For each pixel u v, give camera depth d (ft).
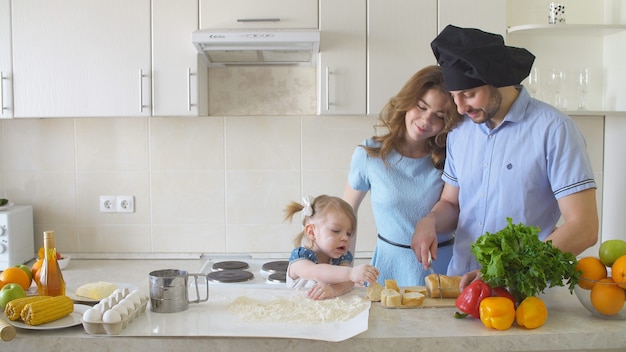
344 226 6.54
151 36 8.20
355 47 8.21
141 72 8.22
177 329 4.71
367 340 4.56
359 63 8.23
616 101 8.98
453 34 5.43
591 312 5.03
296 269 6.09
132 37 8.21
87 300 5.61
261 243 9.48
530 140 5.69
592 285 4.91
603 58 9.27
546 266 4.73
